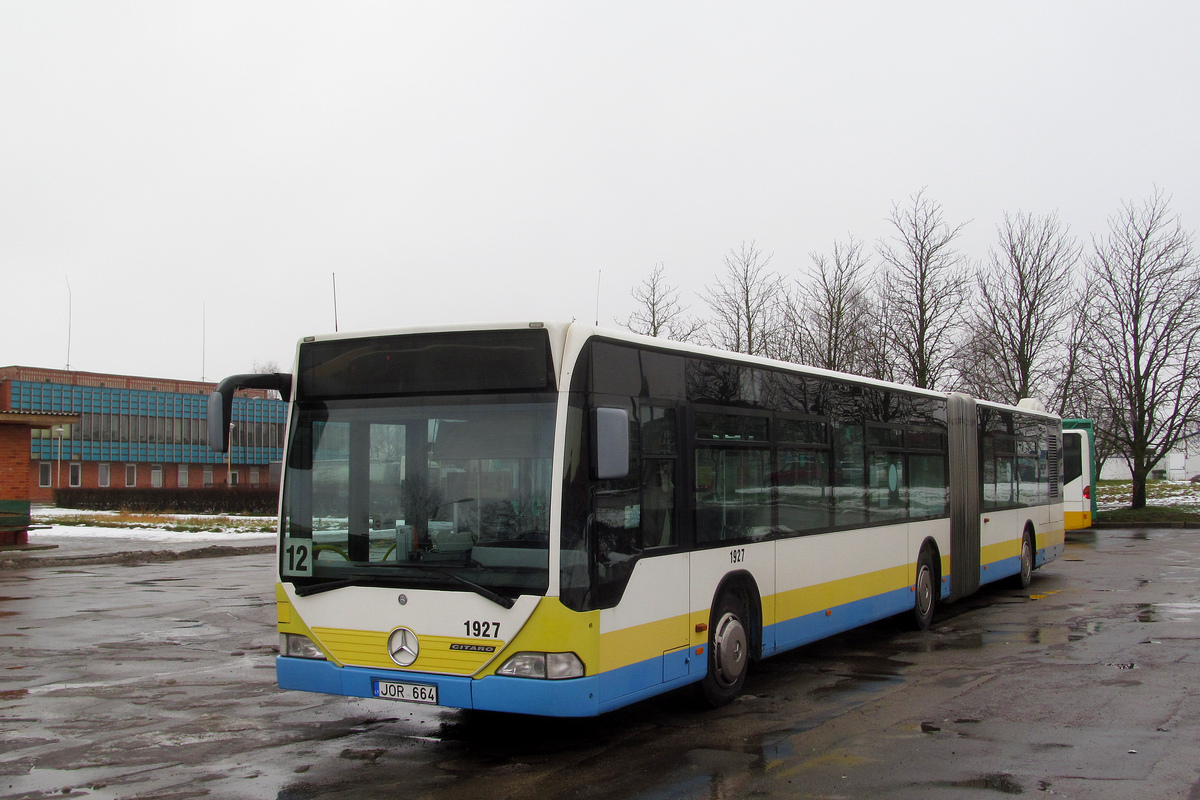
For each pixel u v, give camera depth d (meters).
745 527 8.13
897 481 11.38
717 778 6.07
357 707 8.12
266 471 76.44
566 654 5.98
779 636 8.61
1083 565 20.03
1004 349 32.94
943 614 13.40
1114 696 8.21
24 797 5.82
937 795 5.68
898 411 11.53
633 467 6.71
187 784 6.04
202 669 9.86
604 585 6.27
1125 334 34.19
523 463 6.19
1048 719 7.45
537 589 6.03
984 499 14.26
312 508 6.78
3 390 64.06
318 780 6.11
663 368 7.16
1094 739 6.85
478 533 6.24
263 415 76.50
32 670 9.83
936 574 12.48
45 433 65.00
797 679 9.10
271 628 12.66
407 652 6.32
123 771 6.32
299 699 8.45
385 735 7.20
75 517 42.28
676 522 7.19
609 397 6.52
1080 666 9.53
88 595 16.45
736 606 8.05
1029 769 6.16
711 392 7.77
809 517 9.27
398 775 6.21
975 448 14.02
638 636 6.62
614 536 6.42
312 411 6.89
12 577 19.80
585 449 6.23
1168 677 8.95
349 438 6.73
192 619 13.51
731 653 7.89
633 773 6.20
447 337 6.50
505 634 6.05
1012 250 32.81
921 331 29.84
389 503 6.53
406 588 6.37
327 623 6.62
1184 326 33.16
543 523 6.08
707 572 7.53
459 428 6.39
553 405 6.17
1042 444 17.53
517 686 6.00
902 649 10.69
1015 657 10.09
